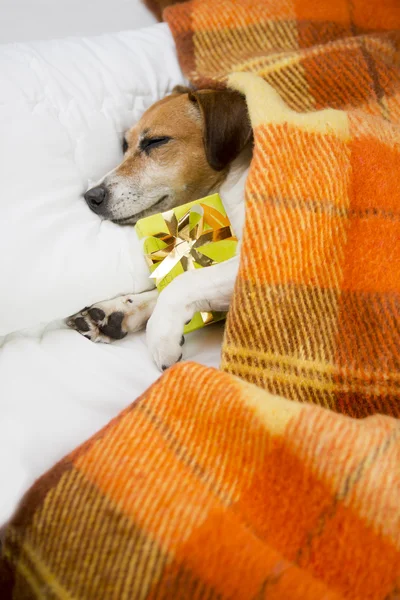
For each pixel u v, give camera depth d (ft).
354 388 2.05
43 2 2.96
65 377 2.18
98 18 3.12
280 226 2.09
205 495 1.68
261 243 2.06
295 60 2.70
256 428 1.75
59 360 2.23
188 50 2.89
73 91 2.61
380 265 2.18
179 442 1.77
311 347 2.06
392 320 2.11
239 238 2.74
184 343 2.40
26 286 2.21
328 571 1.59
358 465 1.65
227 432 1.77
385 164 2.32
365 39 2.74
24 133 2.36
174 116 2.72
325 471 1.66
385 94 2.67
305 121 2.24
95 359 2.26
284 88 2.69
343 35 2.97
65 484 1.71
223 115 2.64
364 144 2.31
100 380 2.19
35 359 2.21
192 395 1.82
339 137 2.28
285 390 2.04
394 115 2.64
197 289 2.31
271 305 2.05
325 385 2.05
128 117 2.80
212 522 1.61
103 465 1.72
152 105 2.80
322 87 2.68
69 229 2.37
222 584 1.51
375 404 2.05
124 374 2.24
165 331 2.25
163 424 1.79
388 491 1.62
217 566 1.54
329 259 2.17
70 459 1.75
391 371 2.06
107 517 1.65
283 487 1.69
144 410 1.81
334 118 2.31
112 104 2.74
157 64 2.92
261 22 2.90
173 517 1.62
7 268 2.19
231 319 2.05
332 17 2.95
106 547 1.62
